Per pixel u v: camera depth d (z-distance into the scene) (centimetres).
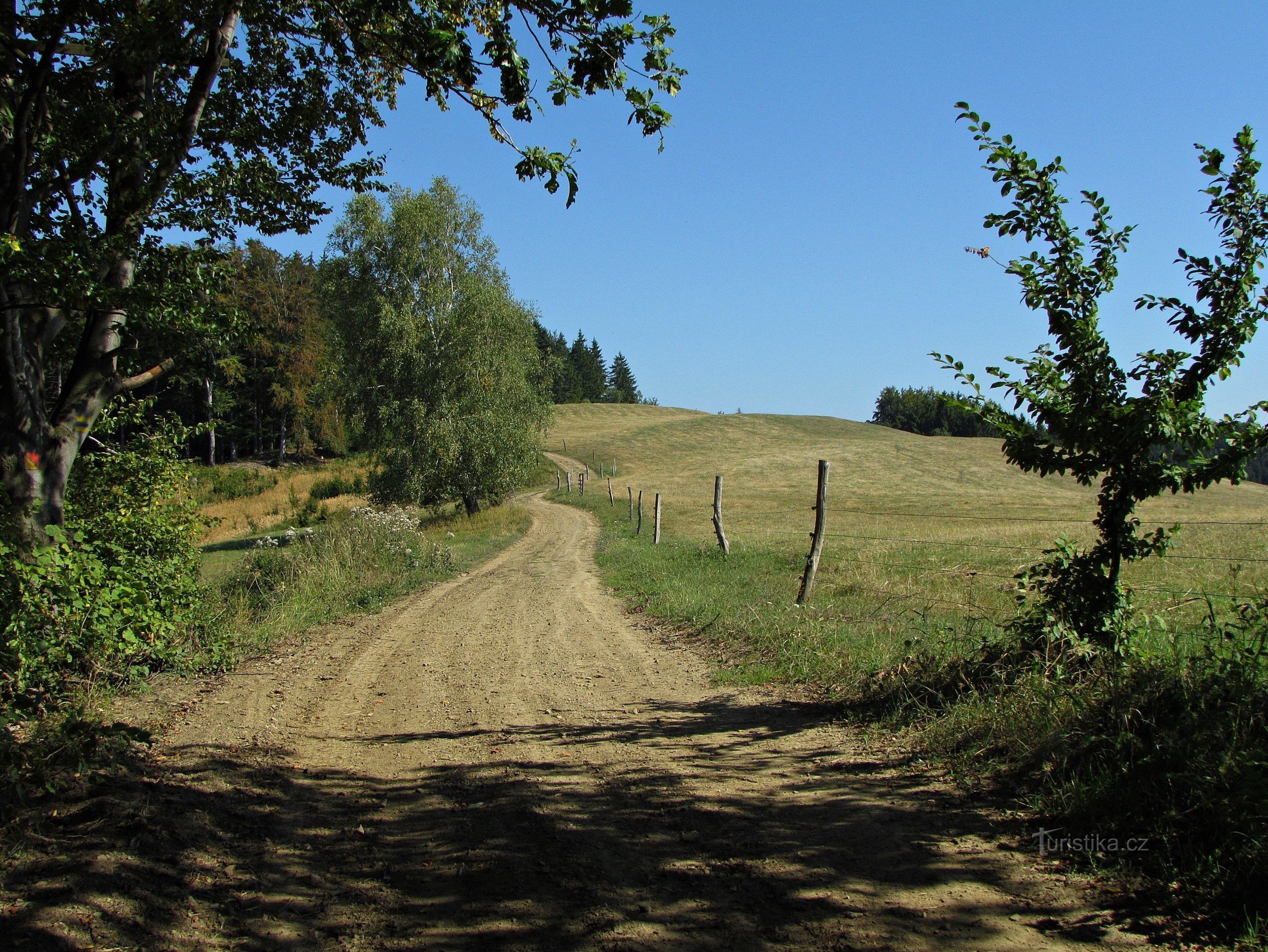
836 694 657
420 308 3228
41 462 780
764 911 330
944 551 1736
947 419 12988
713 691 713
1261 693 419
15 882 344
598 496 5050
